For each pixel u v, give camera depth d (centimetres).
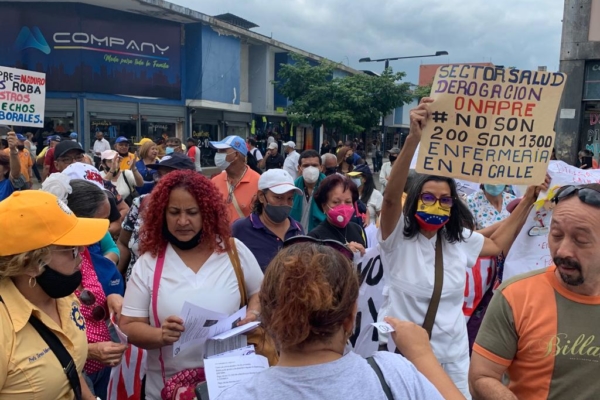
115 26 1991
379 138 3753
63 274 202
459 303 302
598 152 1084
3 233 187
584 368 190
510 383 210
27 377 189
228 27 2308
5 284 194
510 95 297
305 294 132
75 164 458
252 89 2683
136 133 2092
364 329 286
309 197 556
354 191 380
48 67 1920
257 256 373
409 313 291
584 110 1087
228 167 527
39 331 198
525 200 334
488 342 206
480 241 318
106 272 306
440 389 162
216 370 203
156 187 260
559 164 344
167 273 254
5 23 1902
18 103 730
